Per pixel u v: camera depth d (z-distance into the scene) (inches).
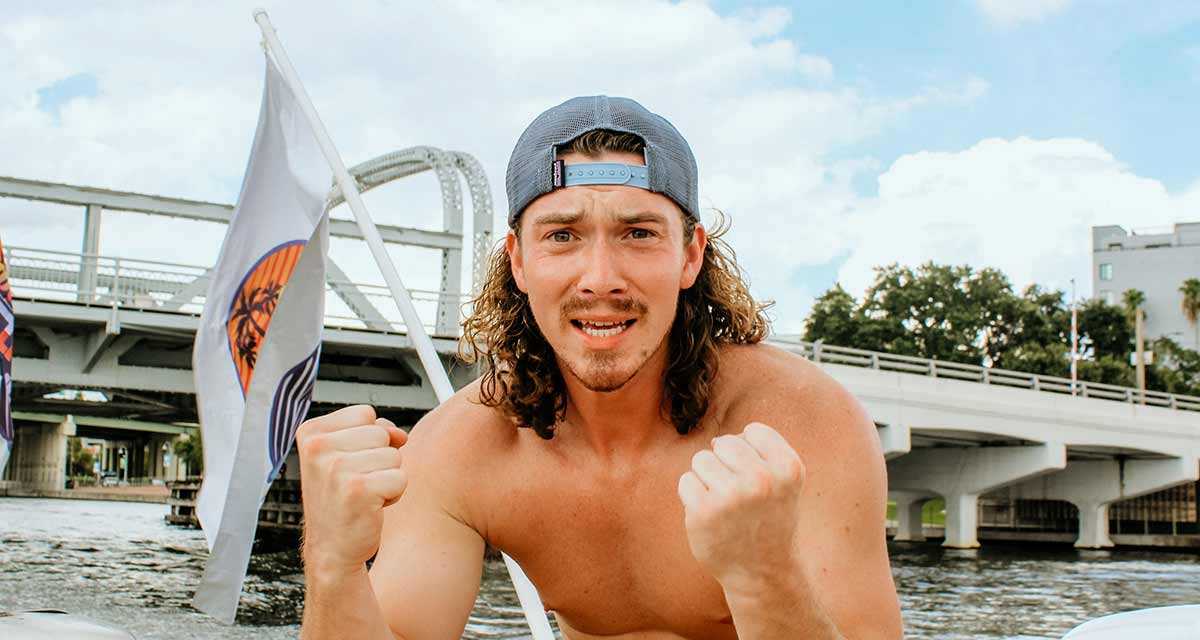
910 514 1283.2
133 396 968.3
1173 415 1159.0
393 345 813.9
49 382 764.0
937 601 596.4
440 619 74.2
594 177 63.9
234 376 193.5
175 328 760.3
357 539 56.0
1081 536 1249.4
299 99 181.9
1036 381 1060.5
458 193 1143.6
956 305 2098.9
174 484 1269.7
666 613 75.2
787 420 70.4
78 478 3750.0
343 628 57.7
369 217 166.6
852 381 912.3
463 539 76.6
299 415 180.4
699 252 70.6
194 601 170.6
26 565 649.0
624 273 63.9
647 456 73.1
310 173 192.5
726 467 50.8
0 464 200.2
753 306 79.7
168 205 969.5
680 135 68.2
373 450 56.4
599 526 74.2
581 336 64.9
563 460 74.5
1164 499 1346.0
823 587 65.6
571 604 78.0
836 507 67.5
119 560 706.8
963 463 1142.3
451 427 78.4
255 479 175.3
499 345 75.0
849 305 2068.2
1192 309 2731.3
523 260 67.5
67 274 840.9
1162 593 647.1
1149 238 3390.7
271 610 468.8
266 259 194.9
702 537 50.7
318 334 183.5
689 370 71.2
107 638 72.9
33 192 933.2
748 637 52.8
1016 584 703.7
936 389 968.3
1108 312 2327.8
